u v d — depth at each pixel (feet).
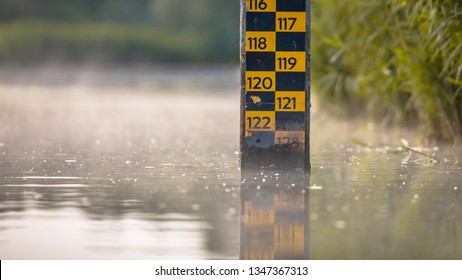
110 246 34.88
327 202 44.62
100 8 427.74
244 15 57.26
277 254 33.19
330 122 99.50
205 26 393.50
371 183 51.72
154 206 43.50
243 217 40.37
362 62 87.86
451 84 71.97
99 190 49.01
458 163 62.28
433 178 53.93
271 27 57.26
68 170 58.70
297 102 57.47
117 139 84.84
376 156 67.87
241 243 34.99
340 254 33.19
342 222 39.01
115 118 114.93
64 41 343.67
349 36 88.43
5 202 44.68
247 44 57.31
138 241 35.65
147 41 352.08
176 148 75.82
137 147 76.64
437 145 74.54
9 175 55.77
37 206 43.50
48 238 36.24
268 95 57.57
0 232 37.37
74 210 42.32
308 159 57.67
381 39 83.61
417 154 68.85
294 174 56.13
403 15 79.87
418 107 76.84
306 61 57.26
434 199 45.57
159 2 400.47
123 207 43.21
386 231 37.01
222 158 67.05
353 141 74.18
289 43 57.21
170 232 37.09
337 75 96.27
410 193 47.67
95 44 344.90
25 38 342.85
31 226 38.52
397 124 86.99
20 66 301.02
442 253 33.40
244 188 49.75
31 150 73.26
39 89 185.06
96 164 62.59
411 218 39.96
